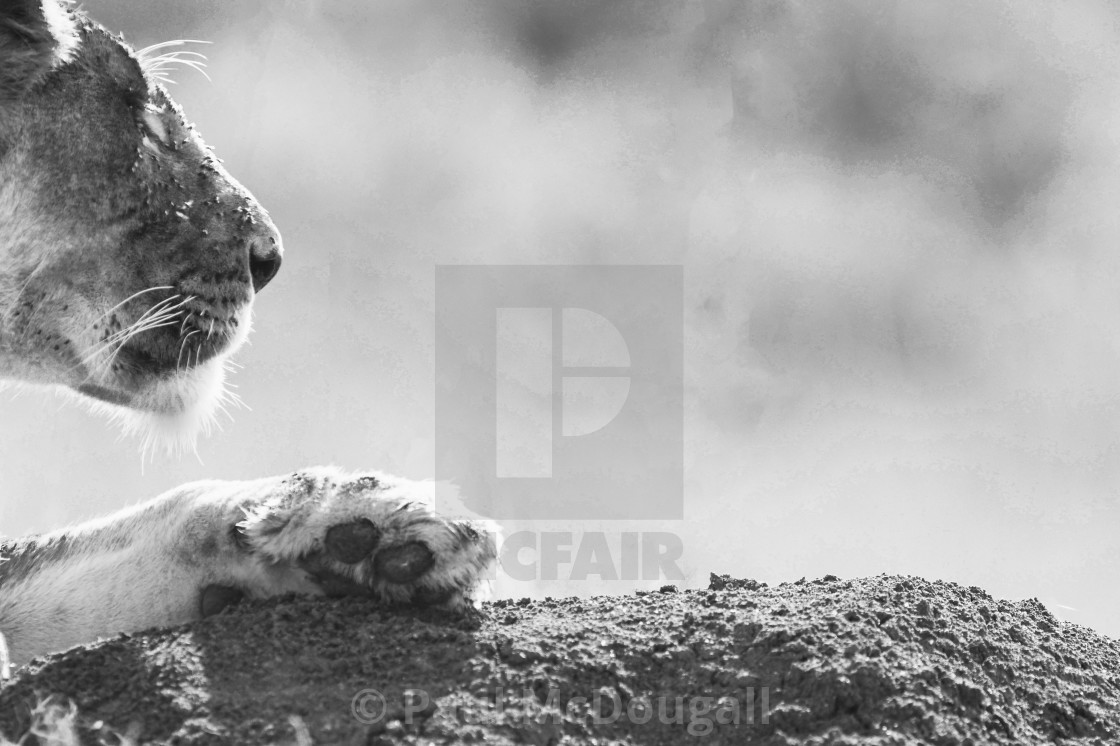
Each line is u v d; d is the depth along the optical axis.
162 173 8.25
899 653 6.35
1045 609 8.03
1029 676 6.78
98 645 6.25
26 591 7.40
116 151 8.09
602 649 6.39
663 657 6.36
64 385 8.27
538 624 6.70
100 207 8.04
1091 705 6.67
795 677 6.16
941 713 6.06
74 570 7.41
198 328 8.30
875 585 7.40
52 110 7.95
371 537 6.57
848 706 6.04
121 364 8.20
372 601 6.66
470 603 6.77
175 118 8.46
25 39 7.84
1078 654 7.35
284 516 6.70
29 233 7.96
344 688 5.98
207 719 5.79
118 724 5.81
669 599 7.32
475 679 6.07
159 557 7.23
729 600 7.08
